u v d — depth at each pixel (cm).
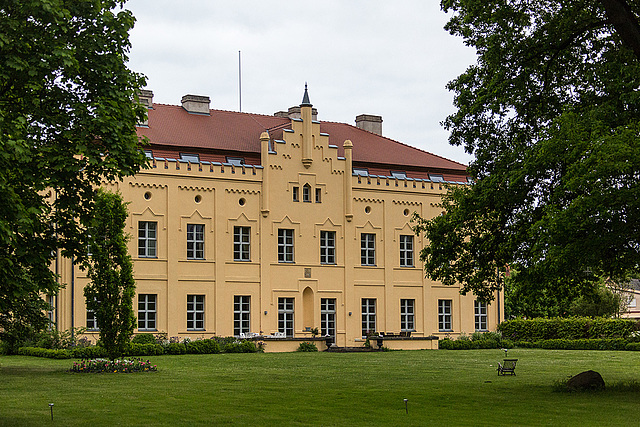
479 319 6462
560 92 3117
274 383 3053
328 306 5838
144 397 2581
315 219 5812
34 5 2212
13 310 3662
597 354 5109
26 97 2344
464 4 3133
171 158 5406
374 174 6184
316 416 2191
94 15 2427
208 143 5650
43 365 3931
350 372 3581
